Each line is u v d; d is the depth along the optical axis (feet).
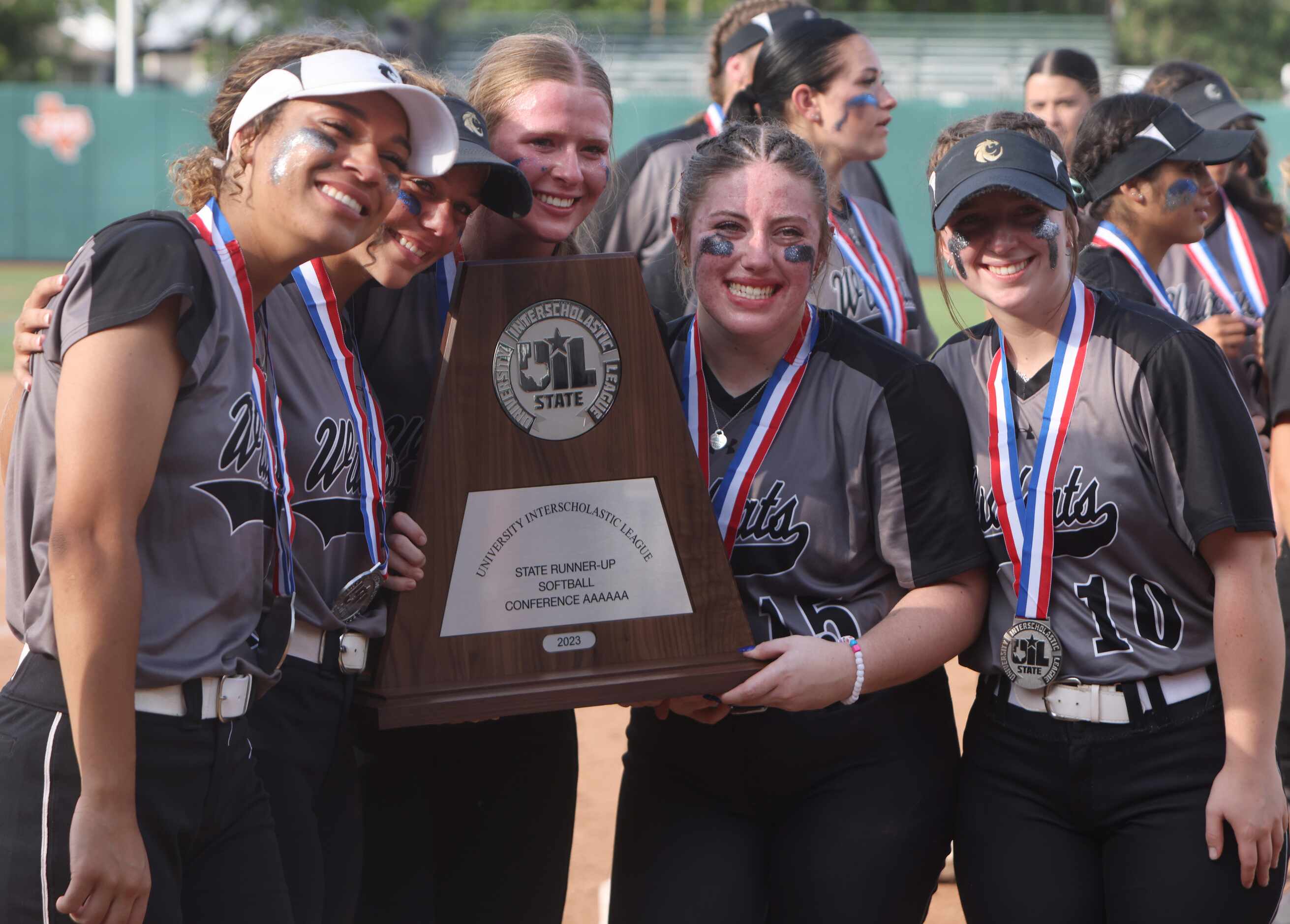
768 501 8.88
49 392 6.61
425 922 9.49
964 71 100.73
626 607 8.75
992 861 8.66
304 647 8.03
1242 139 11.05
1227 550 8.23
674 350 9.48
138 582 6.31
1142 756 8.32
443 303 9.28
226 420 6.86
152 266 6.42
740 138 8.80
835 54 13.42
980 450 8.85
